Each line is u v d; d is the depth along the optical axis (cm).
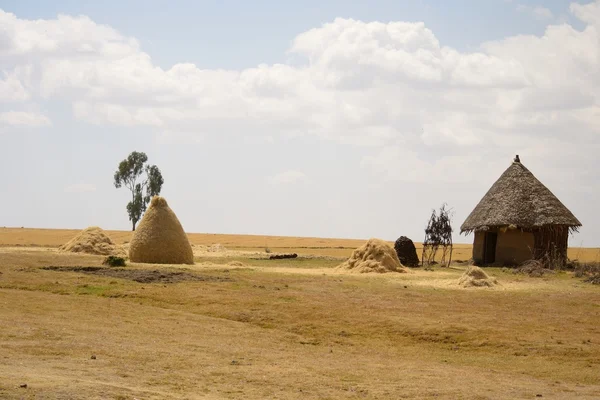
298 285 2688
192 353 1617
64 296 2245
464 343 1872
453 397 1338
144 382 1302
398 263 3509
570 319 2142
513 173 4266
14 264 2936
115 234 8581
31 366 1330
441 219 4166
